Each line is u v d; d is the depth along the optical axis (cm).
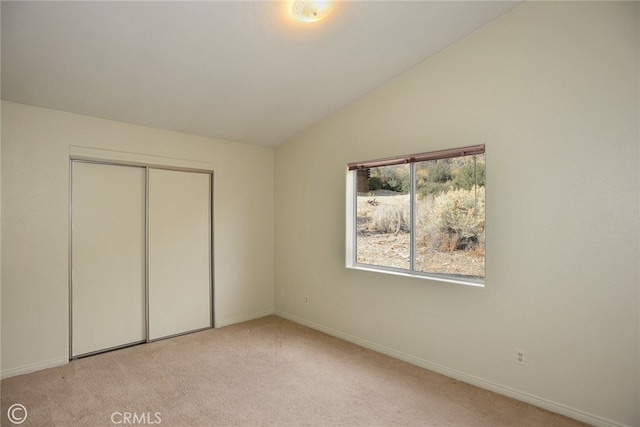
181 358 329
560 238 239
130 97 307
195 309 409
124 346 357
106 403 250
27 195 296
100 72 266
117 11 208
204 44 247
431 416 236
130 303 363
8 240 287
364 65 304
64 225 315
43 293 304
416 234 333
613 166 220
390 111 337
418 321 316
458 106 289
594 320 226
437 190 317
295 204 445
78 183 331
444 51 297
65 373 296
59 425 224
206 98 324
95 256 340
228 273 434
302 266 436
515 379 258
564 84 237
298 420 231
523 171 254
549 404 243
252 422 229
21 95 284
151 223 375
